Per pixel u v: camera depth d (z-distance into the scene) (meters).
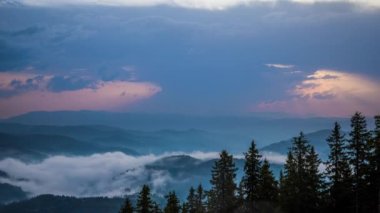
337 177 58.47
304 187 59.91
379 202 53.81
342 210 59.22
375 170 55.12
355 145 55.69
